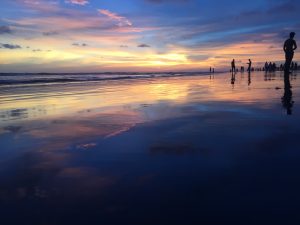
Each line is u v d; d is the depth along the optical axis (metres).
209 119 6.88
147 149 4.68
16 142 5.45
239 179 3.34
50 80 35.25
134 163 4.04
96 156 4.42
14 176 3.71
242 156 4.12
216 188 3.13
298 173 3.44
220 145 4.70
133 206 2.83
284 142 4.69
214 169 3.69
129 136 5.56
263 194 2.94
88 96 13.93
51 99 12.84
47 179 3.58
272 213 2.59
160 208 2.77
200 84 21.61
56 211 2.78
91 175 3.67
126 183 3.38
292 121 6.23
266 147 4.48
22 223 2.59
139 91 16.39
